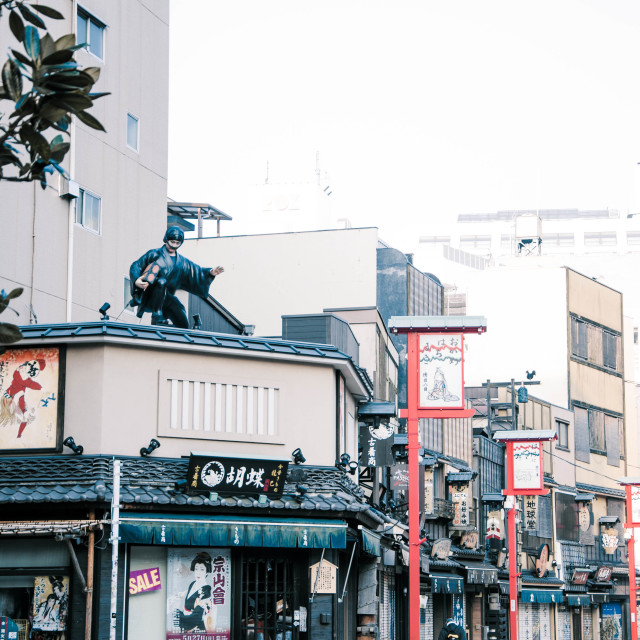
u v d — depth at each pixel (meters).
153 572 23.45
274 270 55.69
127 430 23.91
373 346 42.81
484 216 151.50
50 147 7.64
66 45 7.49
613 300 83.25
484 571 49.44
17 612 22.86
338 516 25.09
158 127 38.25
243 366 25.72
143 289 28.47
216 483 23.66
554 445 68.50
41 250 31.20
